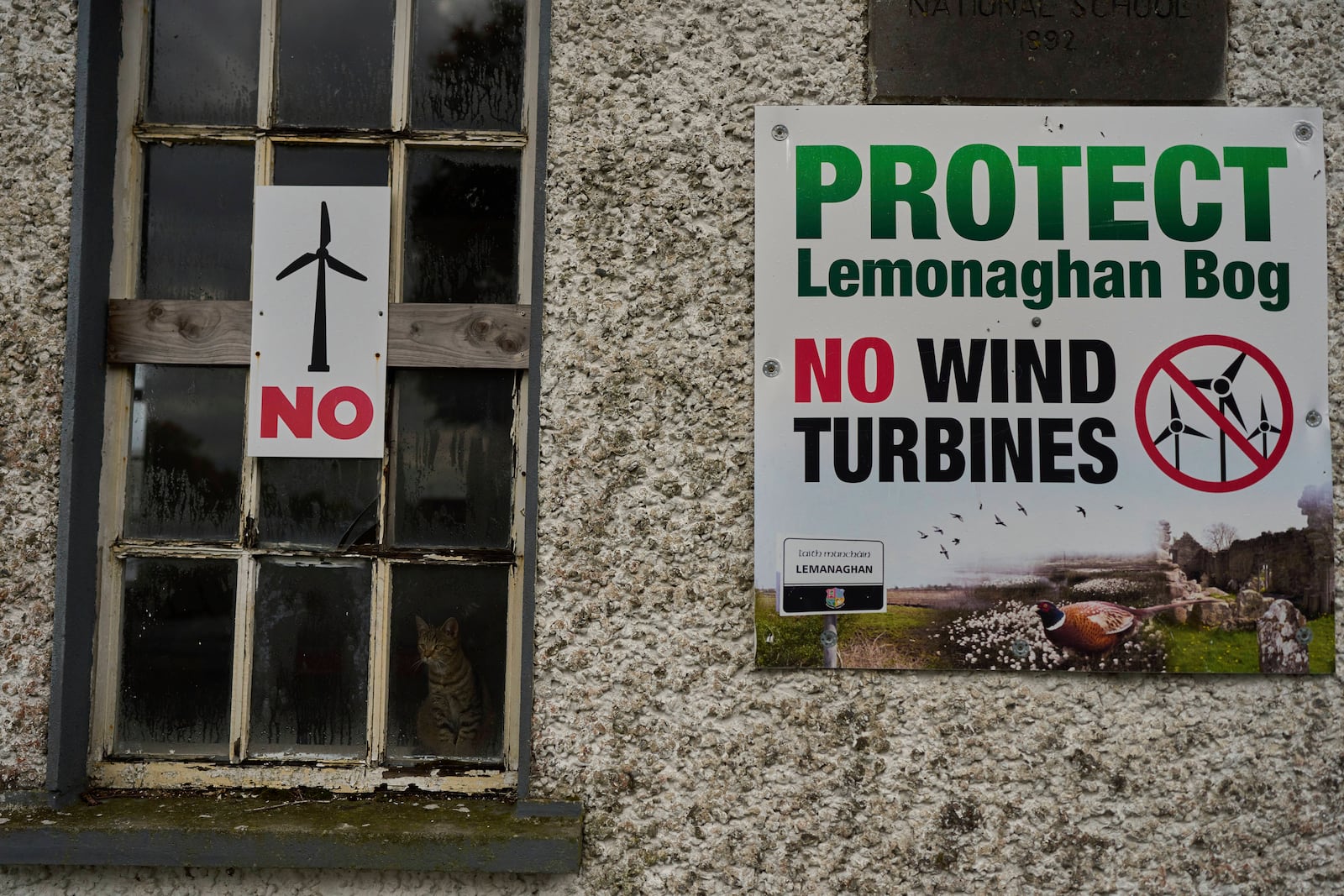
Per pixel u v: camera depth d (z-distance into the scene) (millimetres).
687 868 1748
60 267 1862
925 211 1838
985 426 1809
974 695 1771
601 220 1833
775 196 1839
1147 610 1778
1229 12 1866
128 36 2008
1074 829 1748
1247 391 1810
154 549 1940
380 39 2047
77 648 1849
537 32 2037
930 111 1850
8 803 1795
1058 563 1786
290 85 2035
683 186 1838
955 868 1742
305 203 1986
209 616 1945
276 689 1941
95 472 1902
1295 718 1769
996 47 1862
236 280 2010
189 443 1967
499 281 2010
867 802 1754
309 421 1948
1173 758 1759
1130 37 1862
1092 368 1813
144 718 1927
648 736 1765
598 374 1813
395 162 2012
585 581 1784
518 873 1750
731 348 1816
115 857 1722
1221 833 1748
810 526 1791
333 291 1969
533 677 1772
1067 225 1834
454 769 1914
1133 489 1797
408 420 1979
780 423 1806
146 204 2012
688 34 1857
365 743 1933
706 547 1790
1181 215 1834
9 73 1878
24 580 1822
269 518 1961
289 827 1734
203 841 1720
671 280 1825
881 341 1818
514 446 1972
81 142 1877
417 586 1958
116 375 1951
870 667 1773
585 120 1845
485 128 2033
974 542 1789
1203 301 1821
